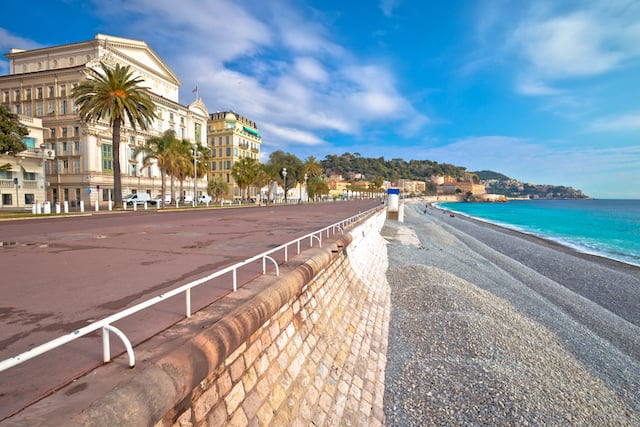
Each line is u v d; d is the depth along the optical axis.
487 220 61.19
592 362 7.53
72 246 10.25
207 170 51.62
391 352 7.79
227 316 3.52
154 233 14.01
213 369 2.97
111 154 50.16
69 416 1.87
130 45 52.97
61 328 3.71
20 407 2.15
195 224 18.70
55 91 47.88
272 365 4.46
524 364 7.00
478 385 6.13
